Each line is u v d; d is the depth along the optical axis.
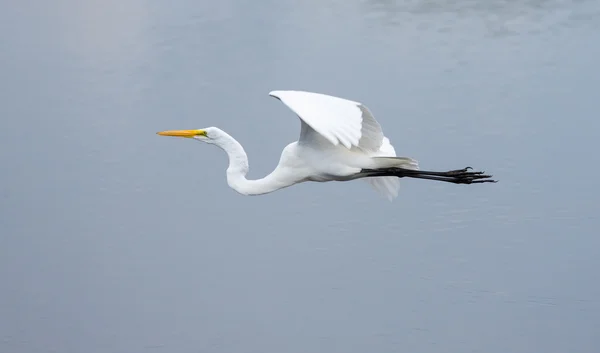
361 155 9.15
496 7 23.11
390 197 9.88
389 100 18.70
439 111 18.30
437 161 16.38
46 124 18.48
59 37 22.77
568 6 23.09
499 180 15.69
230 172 9.70
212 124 17.94
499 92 19.11
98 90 19.86
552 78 19.77
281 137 17.33
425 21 22.58
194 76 20.05
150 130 17.92
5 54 21.91
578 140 17.06
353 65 20.36
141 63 20.91
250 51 21.05
